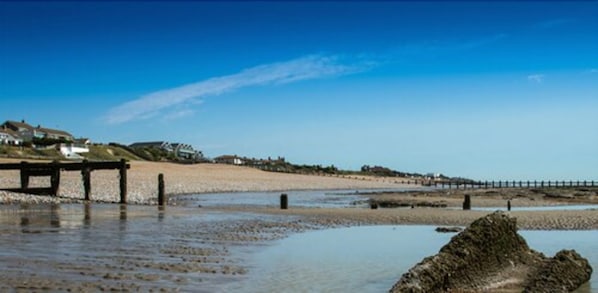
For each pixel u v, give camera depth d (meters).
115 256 14.04
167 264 13.14
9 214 26.11
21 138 158.50
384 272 13.30
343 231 22.78
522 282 11.77
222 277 11.96
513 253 12.29
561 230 24.05
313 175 144.50
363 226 25.09
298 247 17.47
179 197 54.62
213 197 57.94
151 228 21.17
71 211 28.62
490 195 73.81
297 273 12.88
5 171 65.06
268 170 142.62
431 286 10.59
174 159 147.38
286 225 24.45
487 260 11.73
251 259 14.67
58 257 13.55
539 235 22.16
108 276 11.34
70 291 9.91
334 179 136.25
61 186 52.88
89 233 18.84
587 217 28.89
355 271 13.36
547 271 11.78
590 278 12.61
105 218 24.86
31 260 12.93
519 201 57.03
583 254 16.64
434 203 51.09
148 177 79.31
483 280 11.49
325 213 31.20
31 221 22.55
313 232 22.16
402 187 125.94
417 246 18.16
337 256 15.65
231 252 15.73
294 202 52.12
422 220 27.91
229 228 22.20
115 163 37.78
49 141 136.00
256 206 40.28
